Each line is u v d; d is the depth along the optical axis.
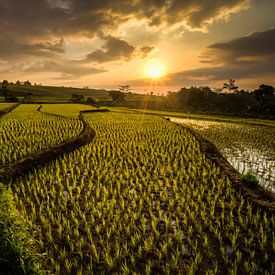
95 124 25.41
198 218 6.71
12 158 10.73
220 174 10.03
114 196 8.01
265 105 58.94
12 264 3.71
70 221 6.45
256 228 6.21
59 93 133.50
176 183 8.93
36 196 7.54
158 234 5.77
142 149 13.89
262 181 10.25
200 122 34.56
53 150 12.27
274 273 4.77
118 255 5.07
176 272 4.83
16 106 51.00
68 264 4.85
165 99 92.94
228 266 4.97
